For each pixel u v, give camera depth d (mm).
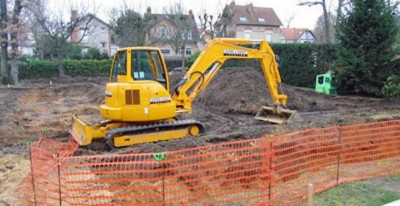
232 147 7609
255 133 9398
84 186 5922
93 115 14703
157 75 9469
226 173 6172
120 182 6141
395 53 17906
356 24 18484
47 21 31188
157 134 9398
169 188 6012
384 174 7137
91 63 33656
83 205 5258
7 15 26125
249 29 49156
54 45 31406
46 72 32250
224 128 11742
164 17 37156
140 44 34188
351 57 18438
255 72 18578
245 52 10680
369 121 10422
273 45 25375
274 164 6477
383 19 17719
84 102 19125
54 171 6254
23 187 6266
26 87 23594
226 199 5926
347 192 6289
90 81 27844
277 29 50688
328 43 22875
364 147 8195
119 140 8938
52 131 11891
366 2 18094
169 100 9359
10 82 26438
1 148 9344
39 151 7473
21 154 8547
